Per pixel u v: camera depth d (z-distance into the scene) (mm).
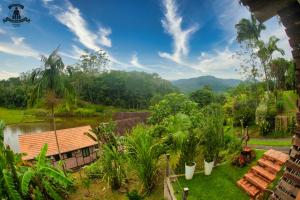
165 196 10156
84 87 84875
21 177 11656
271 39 29844
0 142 12023
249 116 26672
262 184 8141
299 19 2975
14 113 73812
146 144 11250
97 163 18062
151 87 86625
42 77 20406
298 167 3951
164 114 21062
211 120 10844
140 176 11266
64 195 14414
